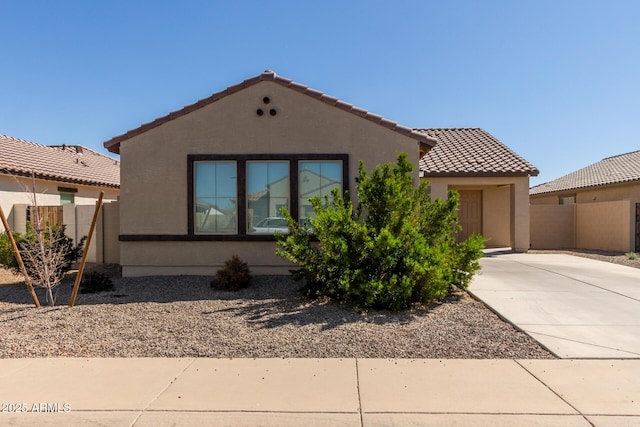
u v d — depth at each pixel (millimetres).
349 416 3908
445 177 15156
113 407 4105
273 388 4477
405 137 10391
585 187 21062
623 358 5176
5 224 7594
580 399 4176
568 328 6234
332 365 5078
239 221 10367
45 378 4758
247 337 6008
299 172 10484
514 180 15477
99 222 13219
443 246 7699
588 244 18047
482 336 5988
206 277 10211
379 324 6516
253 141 10406
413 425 3785
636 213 15984
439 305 7609
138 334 6191
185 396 4312
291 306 7652
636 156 23594
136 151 10445
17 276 11219
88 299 8375
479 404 4098
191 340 5930
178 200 10422
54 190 18172
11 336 6117
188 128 10414
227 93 10344
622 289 8734
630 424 3750
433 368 4965
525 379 4637
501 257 14164
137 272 10523
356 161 10367
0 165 15578
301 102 10398
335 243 7332
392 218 7789
